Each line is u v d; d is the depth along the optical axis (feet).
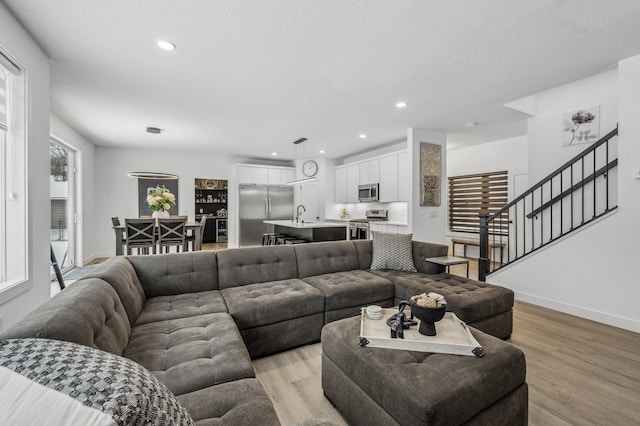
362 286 8.53
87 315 3.73
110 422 1.44
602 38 7.21
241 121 13.96
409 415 3.65
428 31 6.82
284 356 7.18
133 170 20.94
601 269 9.20
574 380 6.07
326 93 10.52
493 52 7.79
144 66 8.39
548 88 10.22
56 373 1.75
